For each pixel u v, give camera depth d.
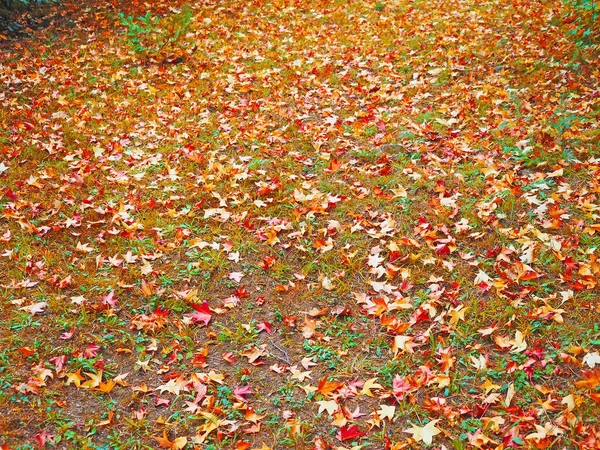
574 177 4.90
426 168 5.20
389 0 9.62
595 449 2.77
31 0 8.94
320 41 8.22
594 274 3.87
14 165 5.41
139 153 5.62
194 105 6.55
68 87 6.94
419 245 4.28
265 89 6.89
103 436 3.07
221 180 5.20
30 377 3.36
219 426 3.11
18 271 4.13
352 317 3.80
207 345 3.62
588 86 6.27
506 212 4.57
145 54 7.85
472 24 8.34
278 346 3.61
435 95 6.56
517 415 3.05
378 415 3.10
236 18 9.15
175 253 4.37
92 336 3.65
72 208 4.83
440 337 3.49
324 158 5.46
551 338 3.51
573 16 7.64
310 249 4.36
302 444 2.99
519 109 5.98
